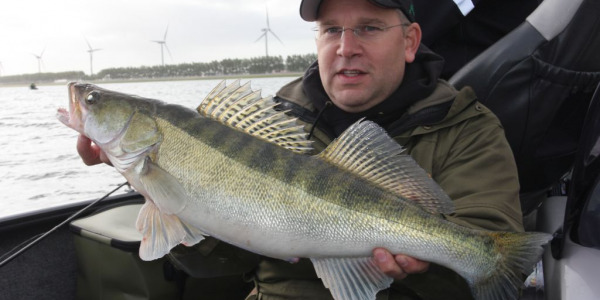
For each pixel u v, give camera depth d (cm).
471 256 53
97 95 64
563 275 62
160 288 84
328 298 65
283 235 56
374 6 69
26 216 92
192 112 62
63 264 97
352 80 71
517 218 62
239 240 58
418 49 79
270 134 59
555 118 85
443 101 70
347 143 57
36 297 94
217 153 58
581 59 80
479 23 99
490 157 65
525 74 81
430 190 56
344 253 56
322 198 55
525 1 97
